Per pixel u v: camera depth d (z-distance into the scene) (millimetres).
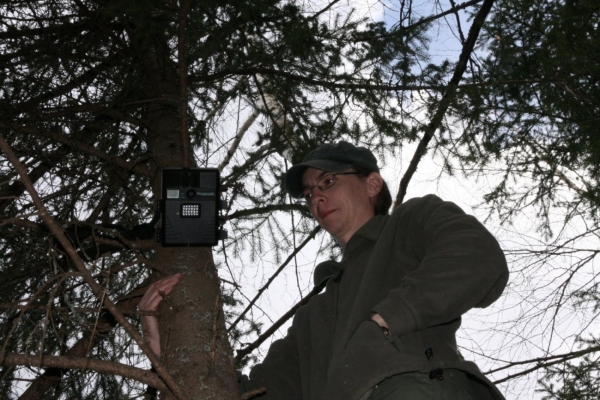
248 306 3535
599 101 4160
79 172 3373
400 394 1756
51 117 3447
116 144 3750
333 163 2422
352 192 2424
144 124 3578
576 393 4344
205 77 3852
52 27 3746
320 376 2154
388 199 2475
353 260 2223
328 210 2416
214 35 3584
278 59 3840
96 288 1868
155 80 3658
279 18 3883
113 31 3881
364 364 1713
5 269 3244
